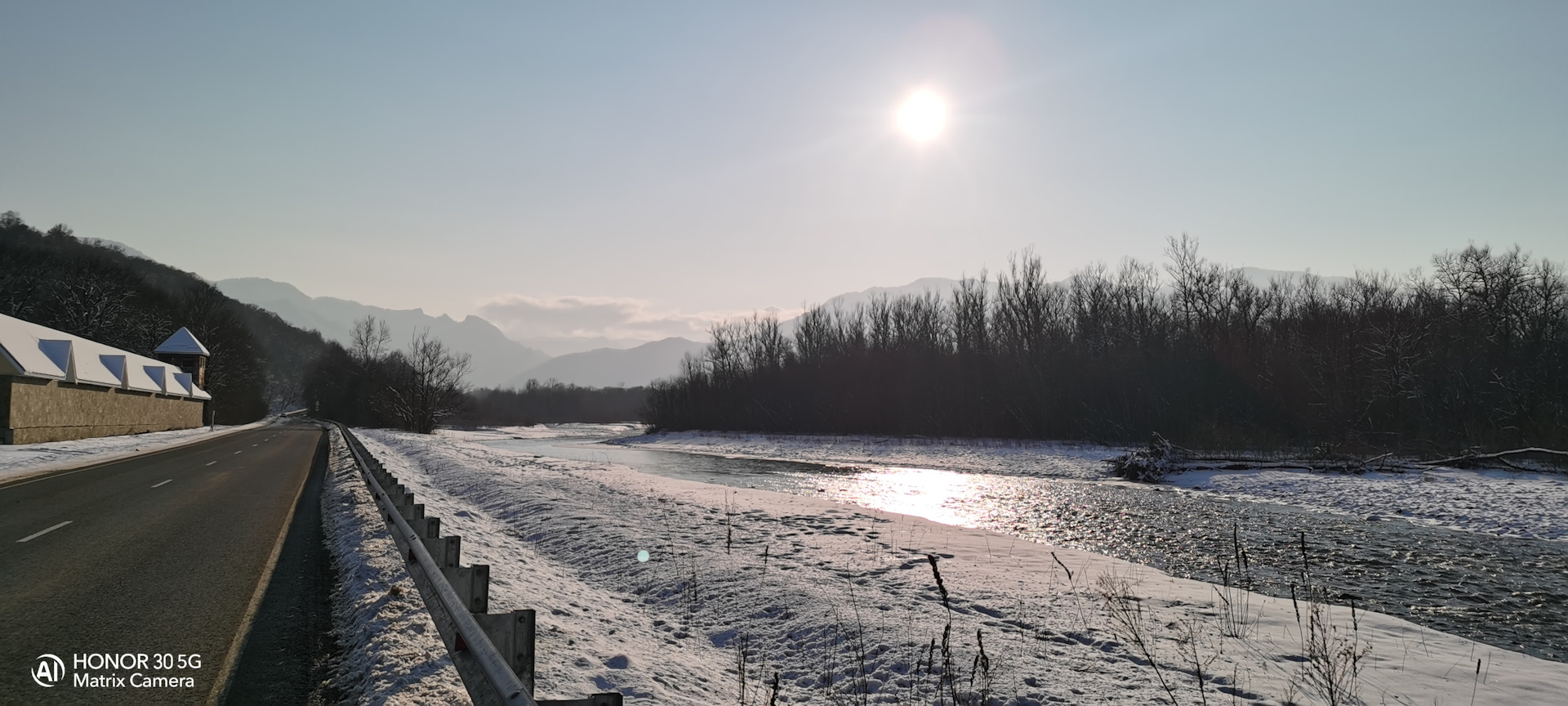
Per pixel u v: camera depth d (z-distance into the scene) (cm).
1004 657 654
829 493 2653
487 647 350
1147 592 950
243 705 468
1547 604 1070
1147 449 3381
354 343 10656
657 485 2181
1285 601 968
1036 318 5894
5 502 1473
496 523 1436
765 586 895
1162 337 5166
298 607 701
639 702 512
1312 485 2545
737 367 8419
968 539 1353
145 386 5281
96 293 8225
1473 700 597
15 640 586
